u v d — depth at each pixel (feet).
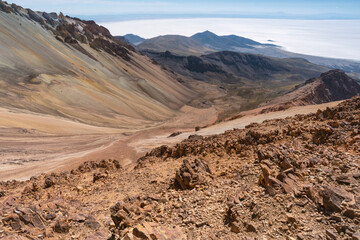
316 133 53.88
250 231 25.86
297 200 28.53
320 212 25.99
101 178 67.10
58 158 131.54
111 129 248.11
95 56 628.69
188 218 30.40
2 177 98.32
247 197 31.81
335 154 40.01
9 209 43.62
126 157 148.56
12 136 150.30
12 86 269.44
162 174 58.39
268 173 34.19
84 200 51.06
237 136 70.33
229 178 42.11
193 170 45.27
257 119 167.12
